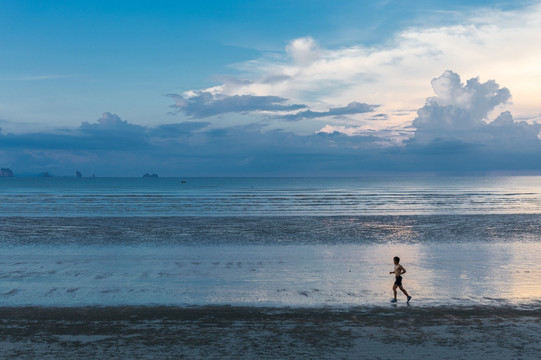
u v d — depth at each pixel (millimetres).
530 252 20891
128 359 8352
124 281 15000
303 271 16688
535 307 11867
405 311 11508
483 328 10117
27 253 20375
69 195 79688
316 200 65062
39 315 11102
